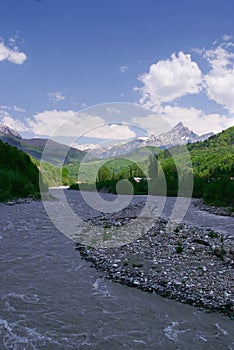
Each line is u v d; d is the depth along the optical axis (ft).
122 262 49.96
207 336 29.60
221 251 52.13
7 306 35.29
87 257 53.72
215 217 104.88
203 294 37.42
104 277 44.29
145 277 43.27
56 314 33.73
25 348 27.76
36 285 41.39
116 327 31.22
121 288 40.29
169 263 48.55
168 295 37.76
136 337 29.55
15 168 210.18
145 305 35.60
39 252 56.80
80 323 31.99
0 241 64.08
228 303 35.24
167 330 30.63
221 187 149.07
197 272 44.34
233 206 128.26
